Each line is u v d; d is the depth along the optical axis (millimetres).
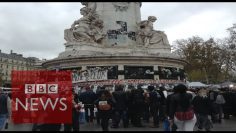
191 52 65375
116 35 34094
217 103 19234
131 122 19016
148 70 30406
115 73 29766
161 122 19281
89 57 29875
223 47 66625
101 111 14148
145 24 34469
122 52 31891
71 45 32500
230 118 22734
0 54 118188
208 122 14352
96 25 33781
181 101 10047
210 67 65750
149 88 17516
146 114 18625
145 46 33219
